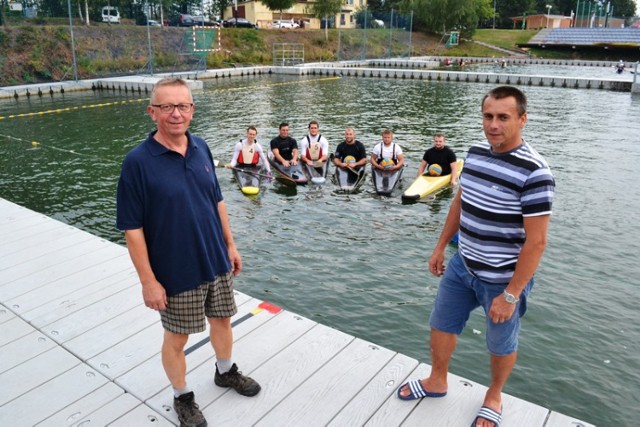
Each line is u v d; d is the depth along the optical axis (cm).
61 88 2595
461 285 301
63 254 577
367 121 1836
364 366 376
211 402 335
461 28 6000
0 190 1032
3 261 559
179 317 288
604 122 1847
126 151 1379
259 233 803
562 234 804
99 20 3731
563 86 3119
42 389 354
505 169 262
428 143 1472
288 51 4325
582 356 510
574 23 7381
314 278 665
